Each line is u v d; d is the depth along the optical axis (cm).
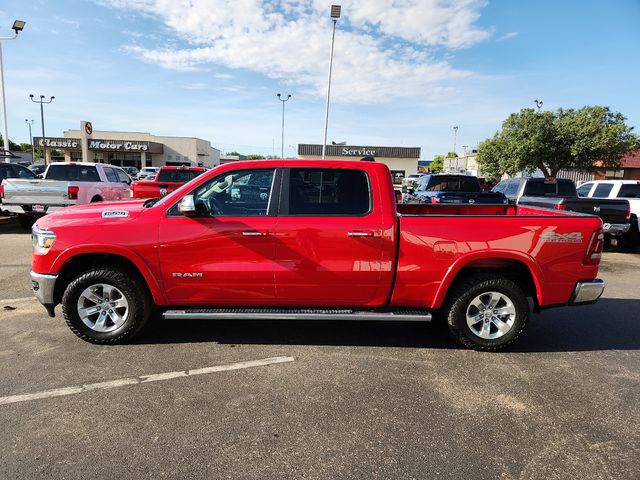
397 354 428
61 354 411
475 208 584
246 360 407
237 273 411
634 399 350
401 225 412
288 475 256
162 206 416
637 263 941
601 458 277
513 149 3073
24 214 1075
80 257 423
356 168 418
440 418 319
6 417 309
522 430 306
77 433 292
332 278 416
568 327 514
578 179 3738
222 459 269
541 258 415
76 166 1176
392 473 260
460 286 426
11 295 588
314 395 347
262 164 419
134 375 373
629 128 2875
